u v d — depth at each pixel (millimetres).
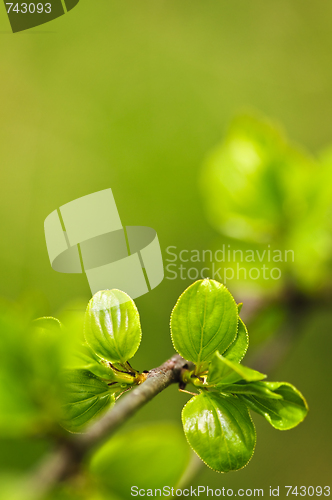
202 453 269
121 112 678
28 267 616
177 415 505
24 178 663
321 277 410
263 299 418
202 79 708
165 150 657
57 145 677
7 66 668
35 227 643
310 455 570
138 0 699
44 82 681
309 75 752
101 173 655
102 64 687
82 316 277
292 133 738
